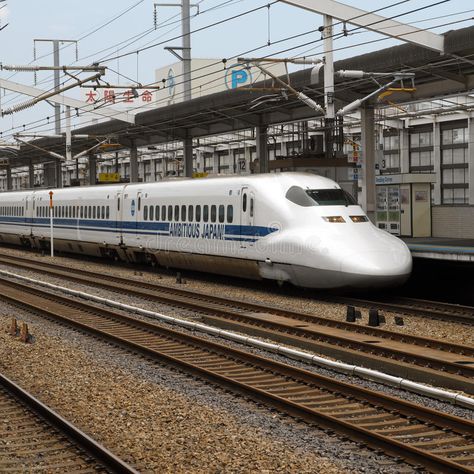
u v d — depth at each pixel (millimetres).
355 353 22844
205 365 22266
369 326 27297
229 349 23500
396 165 89062
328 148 47031
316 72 46938
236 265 40469
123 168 138125
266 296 37750
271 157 99375
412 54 42312
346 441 14852
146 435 15211
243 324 28906
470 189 77000
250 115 62562
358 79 46812
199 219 43844
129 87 46781
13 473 13031
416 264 38844
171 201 47281
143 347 23969
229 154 107750
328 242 34031
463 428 15125
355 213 36250
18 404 17469
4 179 180625
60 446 14461
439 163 82062
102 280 46938
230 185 40844
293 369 20453
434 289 38250
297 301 35656
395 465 13445
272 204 37156
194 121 68312
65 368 21719
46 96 46844
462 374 20094
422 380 20328
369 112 50906
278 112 60594
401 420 16109
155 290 41500
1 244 93562
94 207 59312
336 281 33719
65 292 40531
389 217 54375
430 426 15641
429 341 24250
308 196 36406
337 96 50625
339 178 47656
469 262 34844
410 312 31359
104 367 21969
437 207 52844
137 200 52125
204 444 14562
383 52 44312
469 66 43812
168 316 31328
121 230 54594
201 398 18375
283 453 14008
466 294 36125
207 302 35781
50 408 16828
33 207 73812
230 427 15742
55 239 68000
